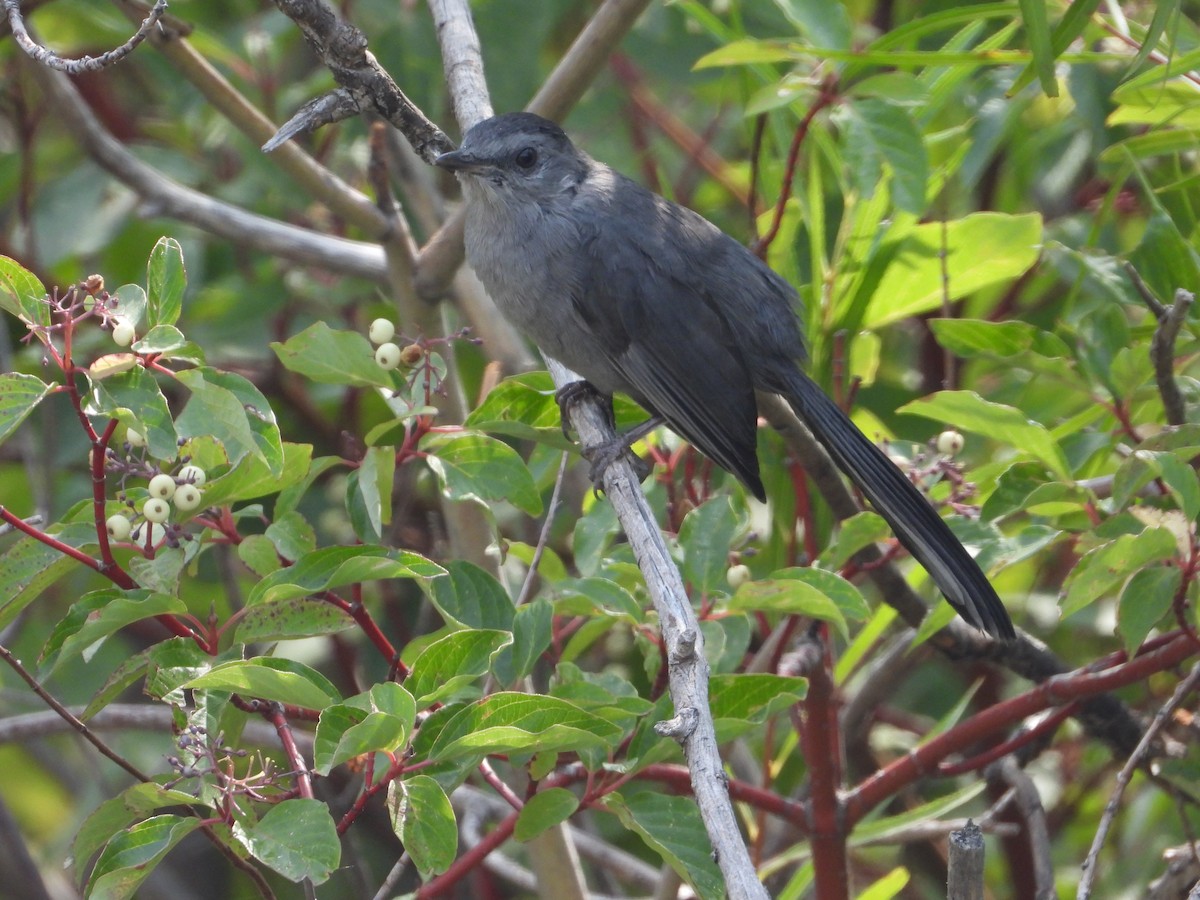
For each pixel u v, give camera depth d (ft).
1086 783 37.73
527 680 27.14
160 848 19.11
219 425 21.56
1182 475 23.25
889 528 27.50
